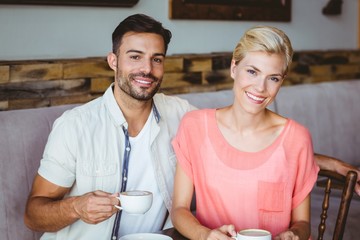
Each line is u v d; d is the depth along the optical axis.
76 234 2.24
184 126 2.17
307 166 2.10
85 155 2.22
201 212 2.13
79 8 3.22
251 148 2.08
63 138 2.20
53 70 3.04
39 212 2.12
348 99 4.11
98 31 3.32
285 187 2.06
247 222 2.07
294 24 4.48
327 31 4.77
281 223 2.07
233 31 4.09
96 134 2.25
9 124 2.46
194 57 3.72
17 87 2.92
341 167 2.53
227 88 3.95
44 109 2.60
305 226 2.03
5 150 2.41
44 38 3.10
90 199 1.95
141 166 2.34
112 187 2.27
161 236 1.90
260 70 1.95
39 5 3.06
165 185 2.37
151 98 2.31
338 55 4.71
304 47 4.58
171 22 3.69
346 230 3.07
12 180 2.41
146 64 2.24
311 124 3.86
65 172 2.20
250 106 2.00
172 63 3.60
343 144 4.04
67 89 3.11
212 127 2.13
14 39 2.99
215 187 2.09
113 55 2.32
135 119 2.32
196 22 3.84
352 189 2.14
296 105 3.79
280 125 2.11
